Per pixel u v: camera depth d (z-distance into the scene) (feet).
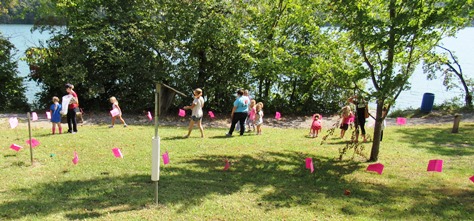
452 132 48.03
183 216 19.08
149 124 56.54
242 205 20.83
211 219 18.86
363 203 21.83
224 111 72.43
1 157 29.63
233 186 24.20
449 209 20.99
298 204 21.36
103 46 62.64
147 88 65.62
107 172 26.37
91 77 64.03
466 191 24.26
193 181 24.84
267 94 75.31
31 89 80.18
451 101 76.13
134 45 64.80
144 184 23.85
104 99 68.44
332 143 40.42
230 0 69.10
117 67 64.64
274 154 33.91
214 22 65.57
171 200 21.12
